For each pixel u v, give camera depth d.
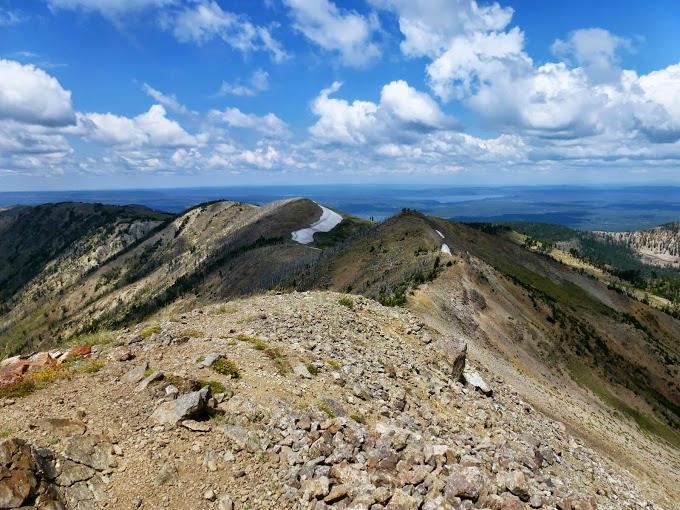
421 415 21.34
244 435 14.70
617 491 23.92
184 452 13.77
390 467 14.33
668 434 100.94
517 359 86.81
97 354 19.75
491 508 13.00
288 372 20.00
